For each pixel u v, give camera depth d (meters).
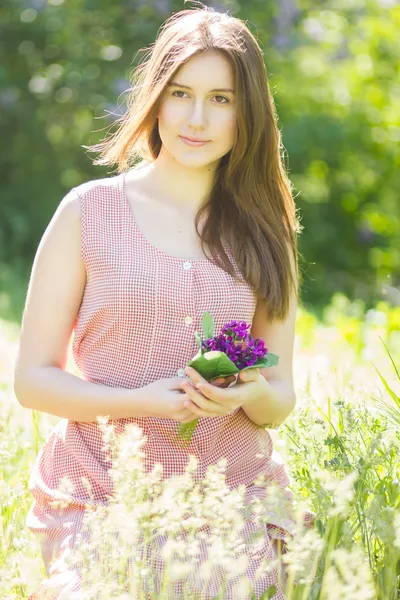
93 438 3.12
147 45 12.87
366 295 13.95
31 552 3.09
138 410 3.00
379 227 14.56
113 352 3.15
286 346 3.45
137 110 3.32
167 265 3.16
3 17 13.20
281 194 3.48
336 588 2.44
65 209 3.21
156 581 2.86
